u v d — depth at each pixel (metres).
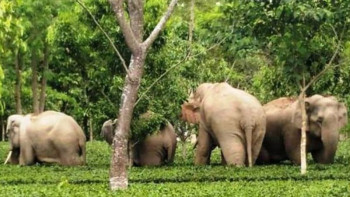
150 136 24.22
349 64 22.64
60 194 14.64
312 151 23.89
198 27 23.88
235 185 16.53
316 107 22.95
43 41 28.41
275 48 19.23
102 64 22.81
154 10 22.17
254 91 31.34
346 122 23.00
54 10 27.69
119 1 14.86
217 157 28.17
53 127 24.70
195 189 15.55
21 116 25.69
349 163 23.56
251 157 22.05
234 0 19.08
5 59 29.41
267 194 14.61
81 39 22.91
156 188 15.67
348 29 19.31
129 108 15.01
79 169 21.77
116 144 15.04
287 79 20.36
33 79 30.19
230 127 22.02
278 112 24.33
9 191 15.57
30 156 24.91
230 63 35.19
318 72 20.89
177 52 23.64
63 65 24.34
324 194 14.51
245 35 19.03
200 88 23.89
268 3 18.66
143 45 15.05
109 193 14.45
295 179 18.45
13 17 18.41
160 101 22.94
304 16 18.27
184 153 28.23
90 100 23.48
